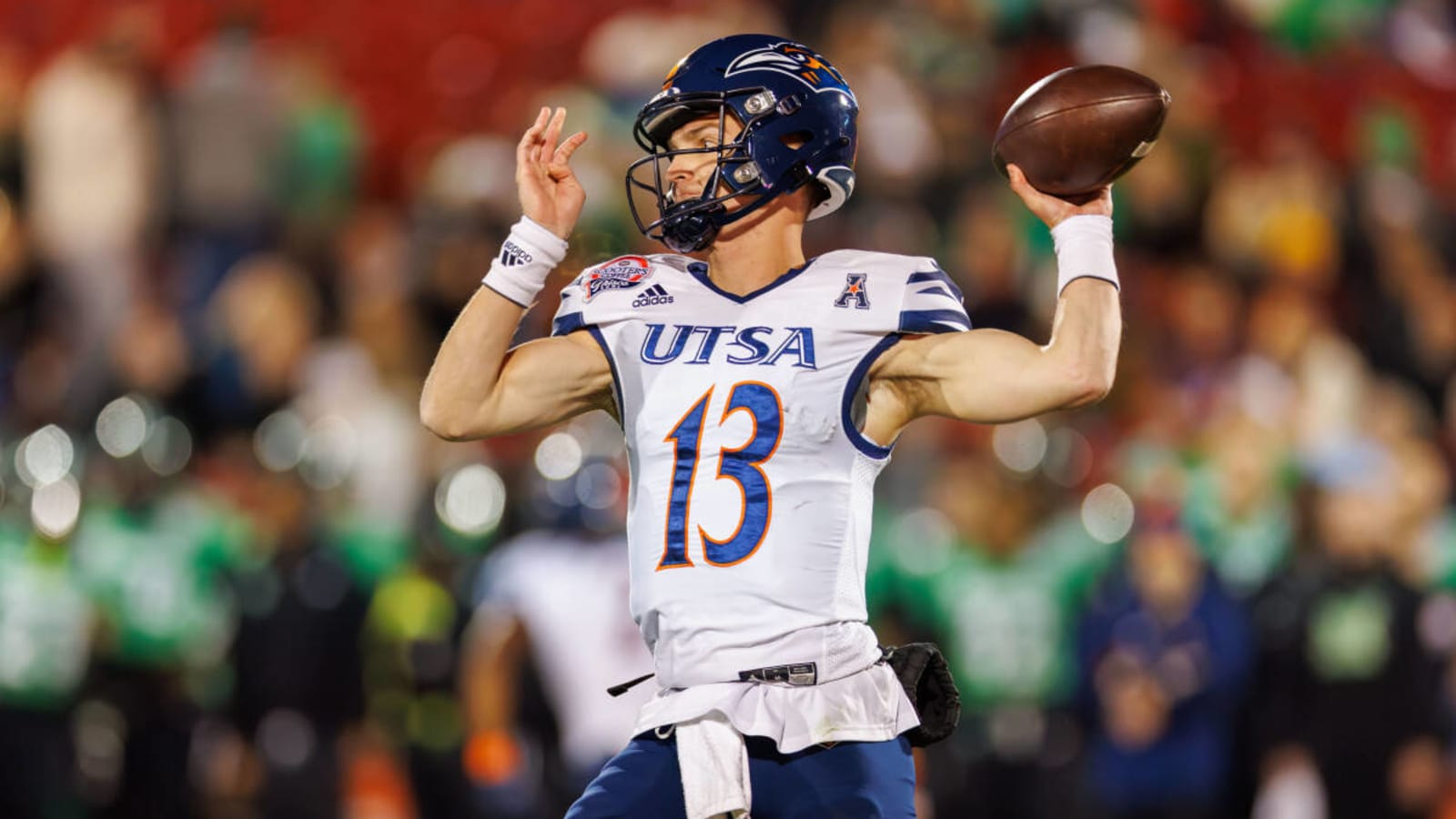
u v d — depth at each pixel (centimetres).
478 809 2498
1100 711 2627
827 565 1059
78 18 3894
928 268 1112
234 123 3362
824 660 1048
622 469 2395
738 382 1069
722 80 1109
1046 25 4109
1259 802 2669
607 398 1128
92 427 2884
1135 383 3409
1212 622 2639
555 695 2325
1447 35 4822
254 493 2645
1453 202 4472
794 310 1088
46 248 3347
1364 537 2677
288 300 3094
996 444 3094
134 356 2998
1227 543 2934
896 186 3531
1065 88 1104
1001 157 1127
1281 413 3412
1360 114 4500
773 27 3891
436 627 2561
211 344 3073
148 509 2594
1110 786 2616
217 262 3303
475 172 3503
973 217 3516
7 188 3353
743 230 1122
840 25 3866
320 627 2553
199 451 2998
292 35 3981
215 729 2564
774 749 1043
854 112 1141
